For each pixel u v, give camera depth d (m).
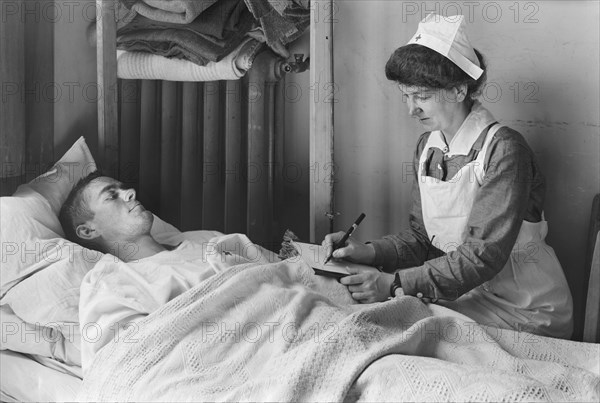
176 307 1.98
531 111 2.52
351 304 2.13
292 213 3.21
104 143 2.86
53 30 2.89
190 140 3.16
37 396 2.08
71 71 3.00
